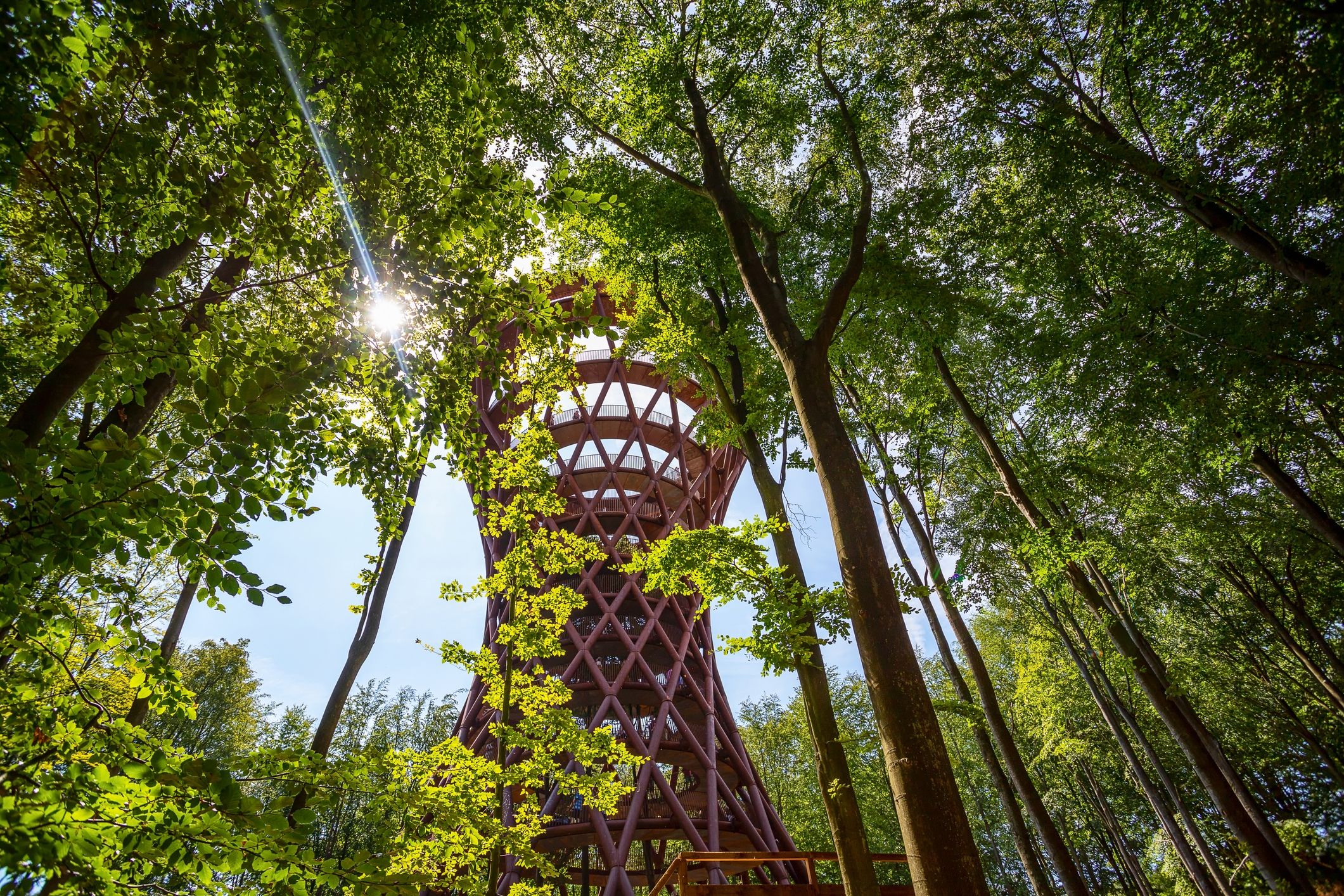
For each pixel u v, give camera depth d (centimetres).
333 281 494
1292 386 1010
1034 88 1192
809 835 3797
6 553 302
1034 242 1316
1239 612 2359
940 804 584
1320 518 1109
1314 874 1511
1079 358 1223
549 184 515
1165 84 1047
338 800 437
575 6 1194
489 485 718
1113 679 2428
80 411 881
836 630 785
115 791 291
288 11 416
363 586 872
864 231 984
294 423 393
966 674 3672
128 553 345
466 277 537
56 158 425
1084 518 1645
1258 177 927
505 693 1106
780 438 1322
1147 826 3419
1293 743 2534
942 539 1955
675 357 1212
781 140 1351
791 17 1141
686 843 3272
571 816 2648
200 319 462
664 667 3397
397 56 578
